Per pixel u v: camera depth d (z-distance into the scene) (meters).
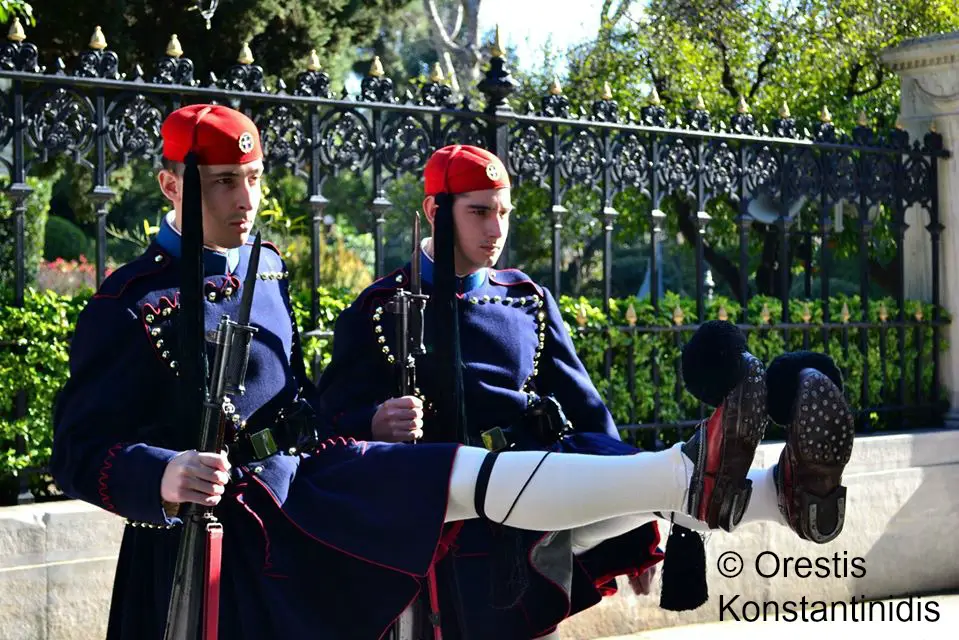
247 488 3.00
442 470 2.92
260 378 3.07
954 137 6.61
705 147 5.86
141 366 2.94
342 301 5.03
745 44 9.48
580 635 5.31
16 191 4.29
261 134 4.71
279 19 10.84
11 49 4.24
